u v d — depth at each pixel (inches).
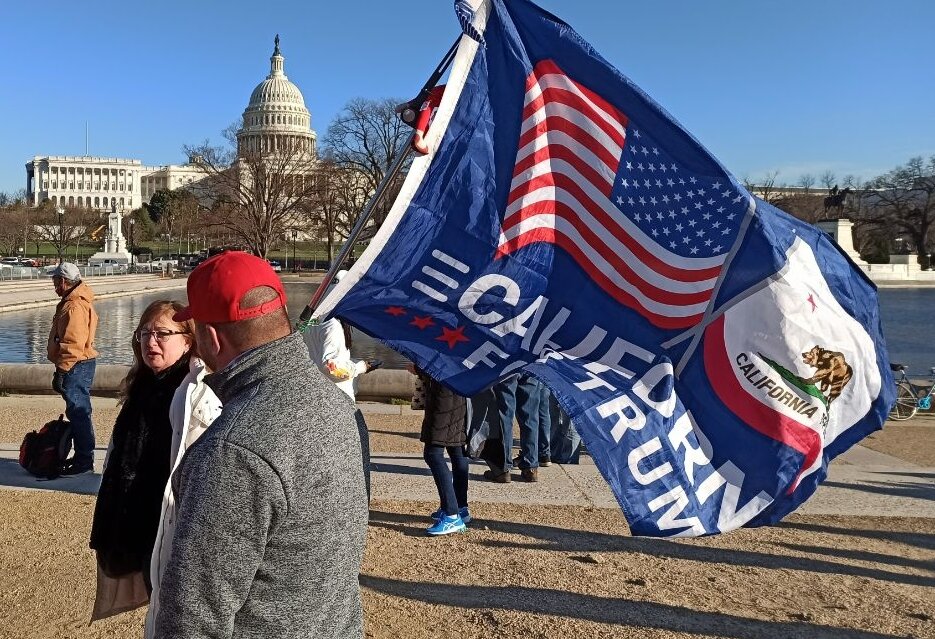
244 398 73.3
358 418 105.0
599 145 163.8
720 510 150.3
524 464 299.9
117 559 122.4
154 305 126.7
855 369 161.6
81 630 160.7
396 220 160.1
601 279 164.7
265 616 69.4
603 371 158.1
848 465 345.4
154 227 4205.2
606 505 268.5
